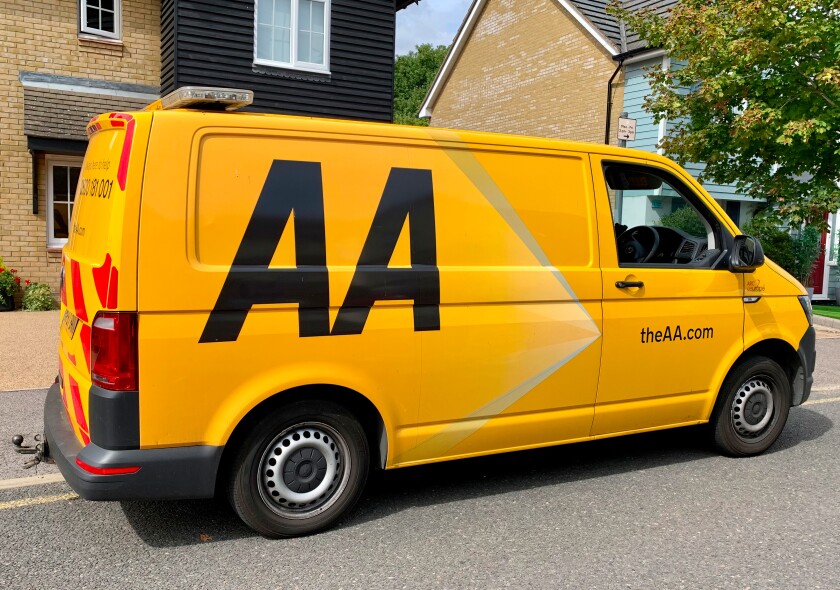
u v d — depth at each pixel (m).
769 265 5.25
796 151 9.07
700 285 4.81
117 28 12.34
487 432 4.17
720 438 5.16
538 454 5.29
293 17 12.01
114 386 3.24
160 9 12.56
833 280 16.33
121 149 3.35
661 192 5.04
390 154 3.83
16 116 11.66
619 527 3.97
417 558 3.54
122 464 3.26
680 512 4.21
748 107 8.86
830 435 5.89
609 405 4.57
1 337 8.98
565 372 4.36
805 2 8.23
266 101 11.95
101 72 12.27
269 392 3.52
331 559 3.52
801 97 8.80
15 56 11.62
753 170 9.66
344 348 3.69
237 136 3.48
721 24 9.02
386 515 4.08
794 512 4.24
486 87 19.27
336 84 12.48
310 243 3.61
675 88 10.02
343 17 12.42
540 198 4.27
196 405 3.38
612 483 4.68
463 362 4.03
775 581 3.39
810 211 9.11
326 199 3.65
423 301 3.89
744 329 5.04
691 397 4.90
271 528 3.67
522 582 3.33
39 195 11.94
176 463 3.36
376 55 12.79
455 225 4.00
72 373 3.70
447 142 3.99
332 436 3.79
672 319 4.71
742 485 4.68
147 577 3.30
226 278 3.40
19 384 6.70
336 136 3.70
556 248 4.31
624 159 4.63
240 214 3.46
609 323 4.47
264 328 3.49
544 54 16.86
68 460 3.37
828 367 8.75
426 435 3.99
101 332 3.25
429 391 3.96
